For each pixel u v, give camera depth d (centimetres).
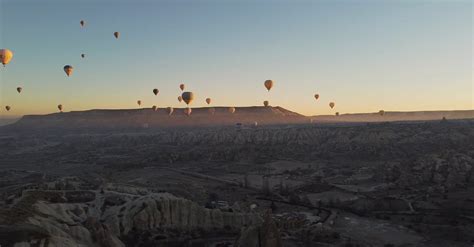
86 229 6862
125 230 8012
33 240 5591
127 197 9362
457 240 8900
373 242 8719
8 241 5388
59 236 6191
